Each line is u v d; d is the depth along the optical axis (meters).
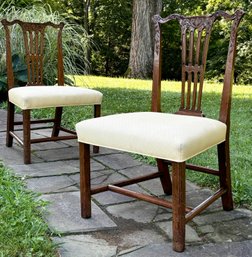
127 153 2.88
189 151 1.48
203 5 11.77
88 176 1.80
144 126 1.60
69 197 2.06
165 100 5.34
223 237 1.67
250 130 3.54
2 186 2.08
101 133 1.67
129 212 1.90
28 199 1.91
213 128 1.66
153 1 9.88
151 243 1.61
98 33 12.92
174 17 1.91
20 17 4.85
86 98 2.70
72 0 12.54
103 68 13.04
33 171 2.46
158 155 1.51
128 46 12.93
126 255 1.51
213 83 9.56
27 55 2.92
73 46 5.17
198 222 1.80
